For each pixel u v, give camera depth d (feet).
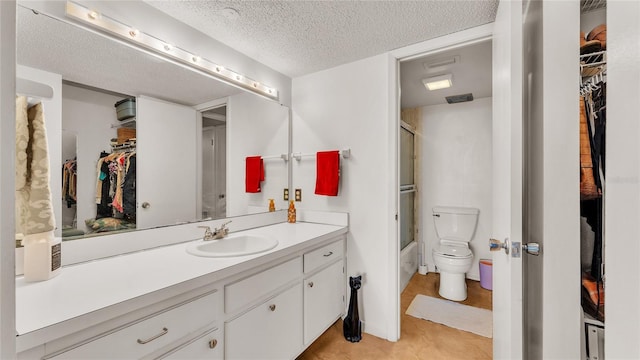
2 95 0.96
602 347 3.17
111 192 4.46
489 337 6.54
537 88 3.59
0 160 0.95
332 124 7.41
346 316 6.89
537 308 3.59
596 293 3.21
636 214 0.82
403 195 10.03
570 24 2.90
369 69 6.82
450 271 8.44
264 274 4.65
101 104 4.36
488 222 9.93
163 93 5.16
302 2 4.75
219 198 6.22
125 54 4.63
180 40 5.32
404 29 5.62
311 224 7.45
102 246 4.31
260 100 7.17
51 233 3.52
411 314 7.64
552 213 2.99
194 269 3.82
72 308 2.69
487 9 4.94
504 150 3.65
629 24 0.85
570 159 2.93
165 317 3.28
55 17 3.87
